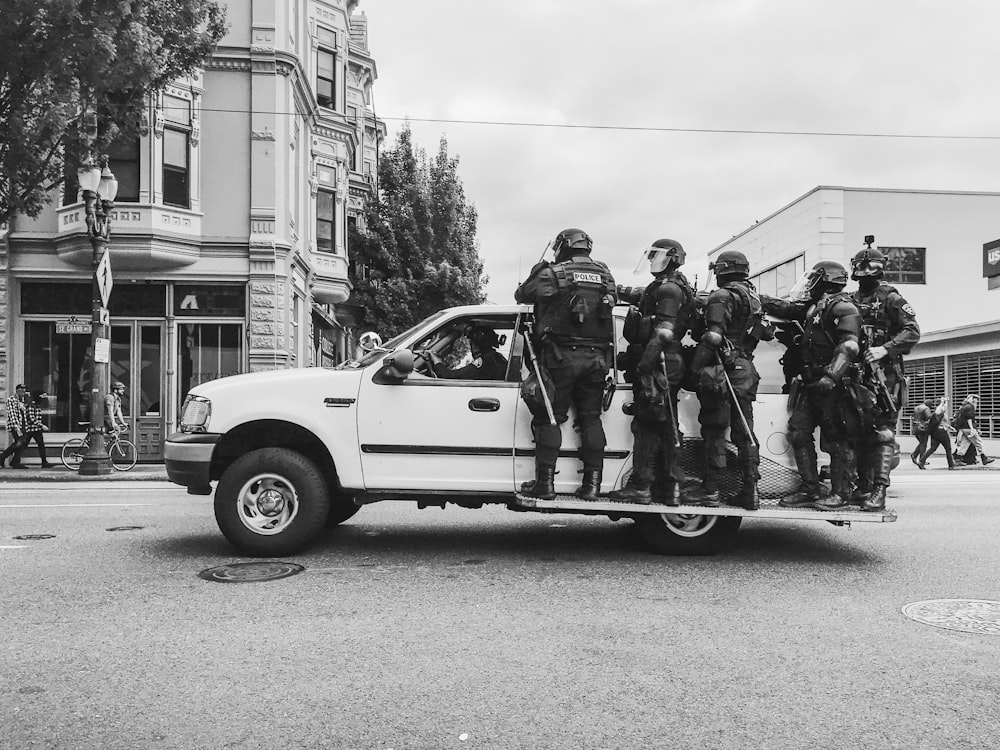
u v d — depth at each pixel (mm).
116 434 16219
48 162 13883
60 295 18406
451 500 6422
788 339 6797
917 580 5820
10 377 18016
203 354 18672
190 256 18266
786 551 6844
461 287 29938
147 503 9789
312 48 24484
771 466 6523
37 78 12297
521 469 6305
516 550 6793
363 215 31328
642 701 3572
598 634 4504
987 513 9336
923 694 3666
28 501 10055
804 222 28312
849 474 6379
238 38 18781
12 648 4234
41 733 3244
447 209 31438
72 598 5180
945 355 25328
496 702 3553
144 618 4750
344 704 3525
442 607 5020
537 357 6145
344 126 25406
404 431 6270
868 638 4465
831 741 3195
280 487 6336
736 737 3227
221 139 18688
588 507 6129
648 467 6191
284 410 6242
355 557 6441
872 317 7266
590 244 6227
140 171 17750
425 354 6547
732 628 4633
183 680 3791
